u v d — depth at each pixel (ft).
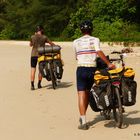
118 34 181.88
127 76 42.37
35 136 42.06
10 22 249.96
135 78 73.31
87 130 43.21
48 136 41.83
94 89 42.24
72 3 222.48
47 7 228.22
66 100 58.29
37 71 86.28
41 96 61.72
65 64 96.53
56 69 66.28
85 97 43.88
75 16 205.05
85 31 44.45
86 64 43.52
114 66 42.73
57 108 53.67
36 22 234.79
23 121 48.01
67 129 44.04
